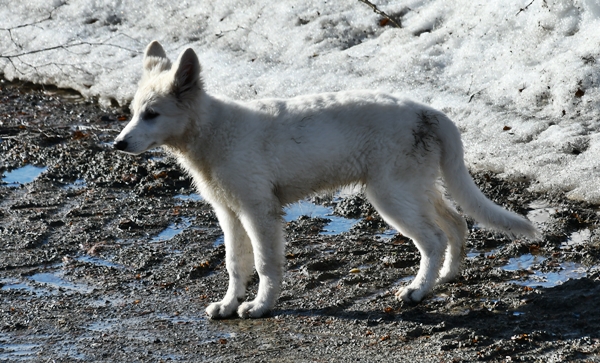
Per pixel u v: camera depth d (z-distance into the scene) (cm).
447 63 3462
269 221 1977
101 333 1866
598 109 2952
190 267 2248
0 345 1814
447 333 1773
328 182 2055
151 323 1925
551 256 2183
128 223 2569
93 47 4294
